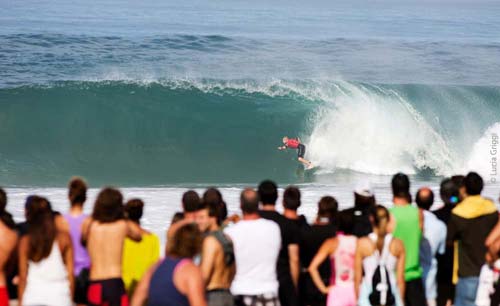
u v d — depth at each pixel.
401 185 27.78
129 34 187.00
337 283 27.03
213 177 84.50
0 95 101.69
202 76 124.81
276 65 146.50
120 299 25.16
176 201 57.94
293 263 26.52
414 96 100.88
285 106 99.19
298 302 27.42
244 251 24.83
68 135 96.56
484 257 28.25
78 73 124.38
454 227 28.41
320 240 27.19
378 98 98.38
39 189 65.38
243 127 97.88
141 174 85.06
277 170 88.06
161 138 97.00
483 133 95.88
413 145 92.56
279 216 26.52
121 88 103.06
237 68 138.75
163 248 40.31
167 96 103.12
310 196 61.91
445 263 30.08
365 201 27.83
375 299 25.56
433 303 28.94
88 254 25.88
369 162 89.62
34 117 98.81
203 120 98.94
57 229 24.08
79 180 26.84
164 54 151.38
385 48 184.00
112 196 25.38
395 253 25.84
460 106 100.19
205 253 23.56
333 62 156.12
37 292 23.67
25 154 90.12
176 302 19.84
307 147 92.38
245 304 24.78
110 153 92.94
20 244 23.83
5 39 158.12
